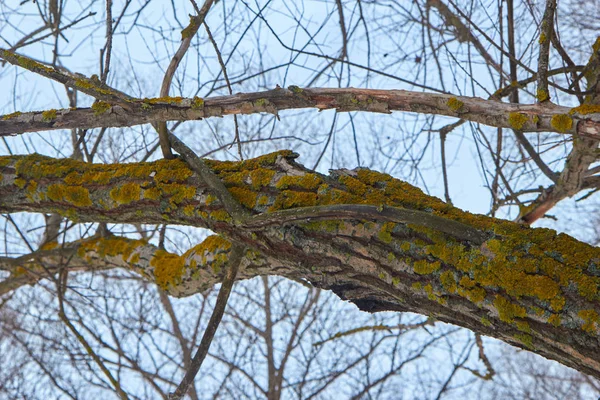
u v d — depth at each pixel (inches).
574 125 84.0
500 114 89.6
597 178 142.7
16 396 216.5
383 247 80.1
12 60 95.5
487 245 73.2
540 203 151.4
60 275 145.5
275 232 87.4
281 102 98.9
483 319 72.5
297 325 244.8
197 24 104.6
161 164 100.3
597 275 67.0
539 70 90.0
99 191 102.3
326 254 84.1
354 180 87.3
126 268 139.9
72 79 95.3
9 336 218.5
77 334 127.5
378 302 87.8
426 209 81.9
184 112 98.9
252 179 91.4
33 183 106.9
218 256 113.3
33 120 105.2
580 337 65.2
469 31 120.3
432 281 75.9
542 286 68.1
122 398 121.6
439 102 93.3
